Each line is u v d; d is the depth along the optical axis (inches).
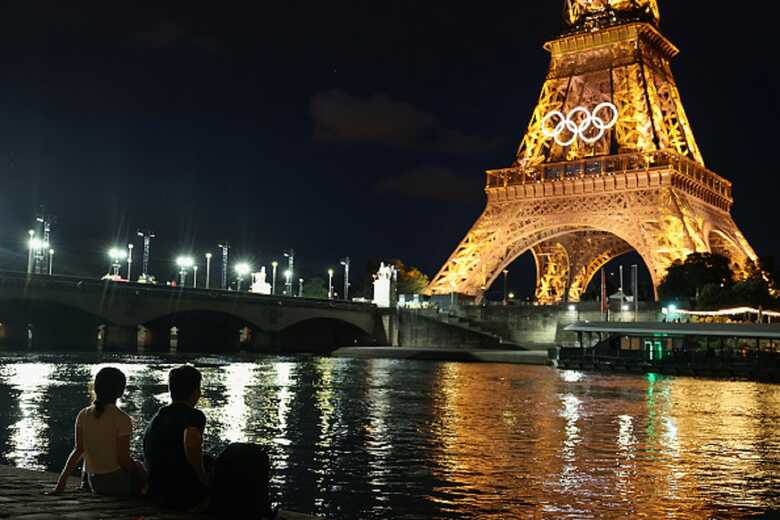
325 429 1760.6
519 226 6540.4
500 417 2006.6
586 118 6653.5
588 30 6889.8
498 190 6781.5
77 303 4313.5
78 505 663.1
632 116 6461.6
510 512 1040.8
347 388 2805.1
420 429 1776.6
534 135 6929.1
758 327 3996.1
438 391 2736.2
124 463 712.4
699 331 4084.6
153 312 4729.3
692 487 1204.5
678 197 5969.5
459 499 1111.6
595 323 4399.6
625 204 6053.2
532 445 1569.9
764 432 1793.8
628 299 6402.6
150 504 675.4
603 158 6314.0
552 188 6481.3
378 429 1769.2
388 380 3228.3
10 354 4318.4
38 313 5482.3
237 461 650.8
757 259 6225.4
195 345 6948.8
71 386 2517.2
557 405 2309.3
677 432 1775.3
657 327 4205.2
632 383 3282.5
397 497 1121.4
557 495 1138.0
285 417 1951.3
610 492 1162.0
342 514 1031.0
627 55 6663.4
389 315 6437.0
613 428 1825.8
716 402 2475.4
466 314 6368.1
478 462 1382.9
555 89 6973.4
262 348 5605.3
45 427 1689.2
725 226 6840.6
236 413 2005.4
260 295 5428.2
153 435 684.7
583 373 3922.2
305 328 7111.2
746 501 1120.2
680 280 5433.1
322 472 1288.1
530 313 6156.5
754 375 3742.6
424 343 6254.9
